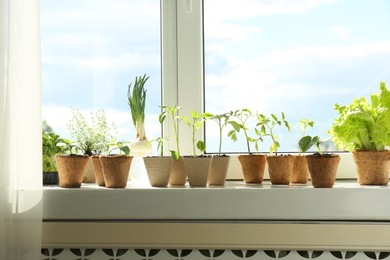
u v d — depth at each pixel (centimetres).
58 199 157
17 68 152
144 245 156
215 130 190
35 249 151
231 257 157
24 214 150
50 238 157
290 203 153
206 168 166
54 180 178
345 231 152
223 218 155
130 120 191
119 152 179
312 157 158
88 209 157
